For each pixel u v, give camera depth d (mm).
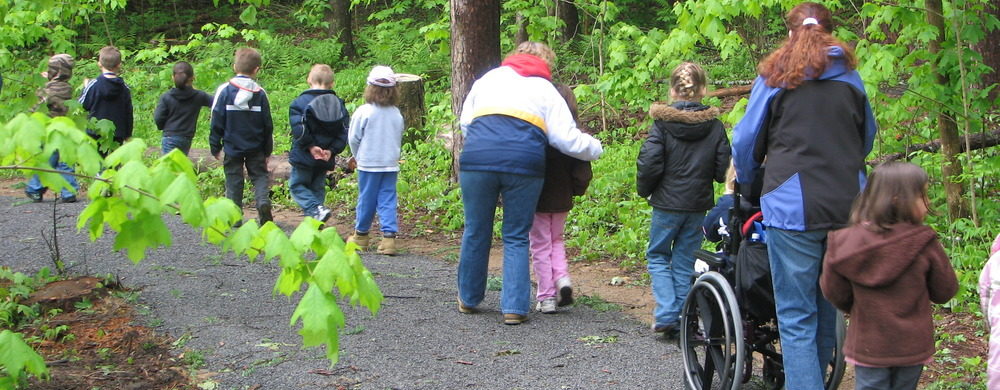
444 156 11062
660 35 10398
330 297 2680
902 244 3248
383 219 7551
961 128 7402
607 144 12398
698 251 4523
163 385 4402
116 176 2541
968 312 5988
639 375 4707
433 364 4793
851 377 4789
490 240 5605
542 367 4793
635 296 6422
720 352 4293
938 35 7043
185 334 5152
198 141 13930
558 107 5328
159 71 18141
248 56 8008
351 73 18281
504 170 5270
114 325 5293
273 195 10156
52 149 2533
